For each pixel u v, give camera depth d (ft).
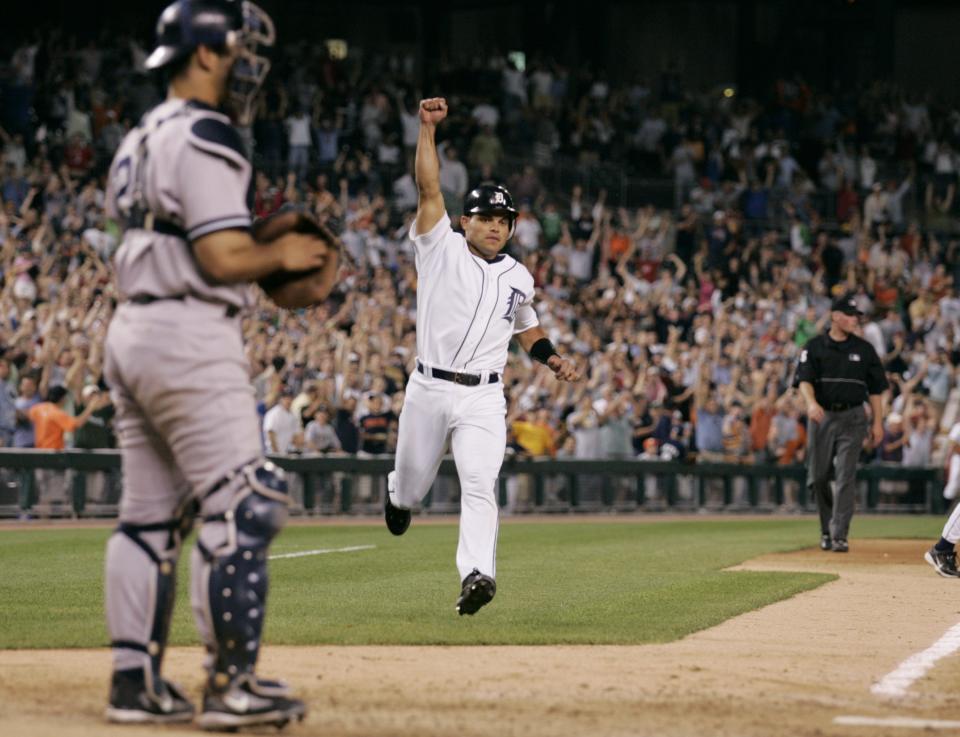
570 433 258.57
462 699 59.72
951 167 423.23
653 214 356.18
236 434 53.06
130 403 54.54
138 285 53.16
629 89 419.13
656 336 305.53
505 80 384.06
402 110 340.59
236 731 52.24
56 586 105.09
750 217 374.02
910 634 84.12
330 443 225.56
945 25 512.22
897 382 311.27
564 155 382.22
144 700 53.62
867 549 158.51
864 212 393.70
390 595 101.76
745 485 281.54
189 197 51.85
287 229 53.36
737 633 83.46
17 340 205.87
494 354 87.51
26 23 393.91
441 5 486.79
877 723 55.72
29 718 53.67
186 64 54.29
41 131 281.95
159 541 54.75
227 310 53.72
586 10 476.13
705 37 491.31
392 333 255.91
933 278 361.51
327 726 53.67
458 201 315.58
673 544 163.43
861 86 490.49
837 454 150.51
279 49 370.73
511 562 133.49
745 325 316.40
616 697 60.75
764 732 53.67
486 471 86.07
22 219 241.55
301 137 313.53
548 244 329.72
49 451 198.70
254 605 52.54
